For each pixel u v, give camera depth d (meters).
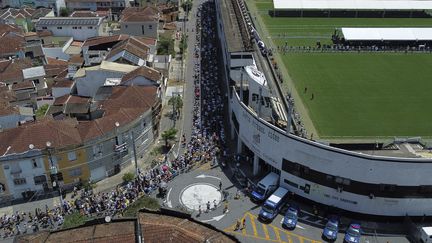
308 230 77.62
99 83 116.56
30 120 100.31
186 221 57.59
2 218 79.94
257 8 190.50
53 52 147.00
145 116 97.88
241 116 93.12
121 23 157.88
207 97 123.19
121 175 93.50
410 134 100.06
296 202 84.69
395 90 121.00
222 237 54.62
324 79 126.44
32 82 122.94
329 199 81.06
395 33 152.00
